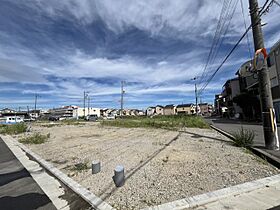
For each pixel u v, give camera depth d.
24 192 3.85
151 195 3.36
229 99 39.16
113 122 27.48
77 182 4.18
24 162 6.46
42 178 4.72
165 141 9.42
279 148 6.41
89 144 9.41
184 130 15.20
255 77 7.39
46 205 3.26
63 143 10.11
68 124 30.47
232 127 15.86
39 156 7.11
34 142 10.77
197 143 8.50
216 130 14.79
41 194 3.72
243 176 4.06
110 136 12.59
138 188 3.69
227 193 3.25
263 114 6.66
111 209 2.91
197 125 18.67
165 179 4.11
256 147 6.86
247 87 24.86
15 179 4.69
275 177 3.92
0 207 3.22
